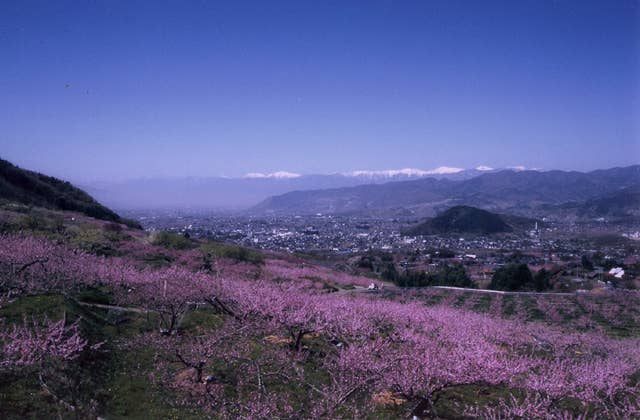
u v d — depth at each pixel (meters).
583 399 15.38
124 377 13.95
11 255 19.48
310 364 16.50
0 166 56.47
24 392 11.43
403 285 56.03
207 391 13.09
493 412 13.63
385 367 14.84
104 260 25.83
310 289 35.00
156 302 18.44
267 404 12.35
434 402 14.47
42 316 15.11
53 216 42.59
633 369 19.56
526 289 54.81
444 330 21.52
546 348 23.36
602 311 38.97
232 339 16.92
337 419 12.02
